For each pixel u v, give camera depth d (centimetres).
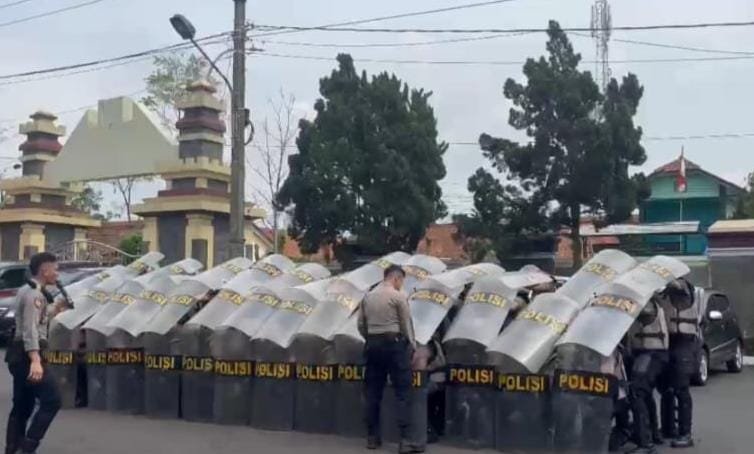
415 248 2828
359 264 2831
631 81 2731
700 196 4081
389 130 2833
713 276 2141
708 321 1598
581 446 918
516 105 2692
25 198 2906
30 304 866
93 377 1209
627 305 926
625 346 973
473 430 972
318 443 1003
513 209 2697
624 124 2623
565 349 927
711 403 1345
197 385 1131
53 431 1065
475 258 2753
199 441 1012
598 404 915
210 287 1172
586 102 2677
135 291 1218
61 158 2811
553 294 986
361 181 2798
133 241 2988
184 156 2522
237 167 1983
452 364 986
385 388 998
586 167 2580
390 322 942
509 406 952
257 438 1030
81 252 2945
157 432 1063
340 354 1039
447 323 1016
